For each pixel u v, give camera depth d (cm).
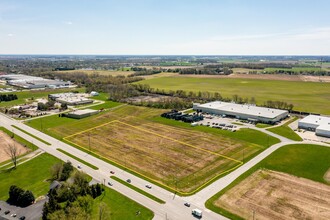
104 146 11775
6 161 10512
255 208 7175
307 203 7388
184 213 7006
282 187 8188
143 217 6856
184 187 8319
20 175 9381
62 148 11606
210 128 13925
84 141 12438
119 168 9644
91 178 8856
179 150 11181
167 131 13662
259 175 8938
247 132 13212
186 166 9731
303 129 13712
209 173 9175
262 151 10869
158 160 10269
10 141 12556
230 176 8912
